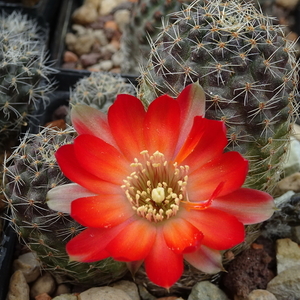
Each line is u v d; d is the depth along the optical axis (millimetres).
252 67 154
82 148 145
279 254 191
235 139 156
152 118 153
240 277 183
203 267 144
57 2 284
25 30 243
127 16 302
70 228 160
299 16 291
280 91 157
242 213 147
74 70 241
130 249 142
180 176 155
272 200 147
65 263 168
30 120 216
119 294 173
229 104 155
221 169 151
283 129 162
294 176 203
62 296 175
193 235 141
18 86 203
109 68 277
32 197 158
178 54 158
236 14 163
